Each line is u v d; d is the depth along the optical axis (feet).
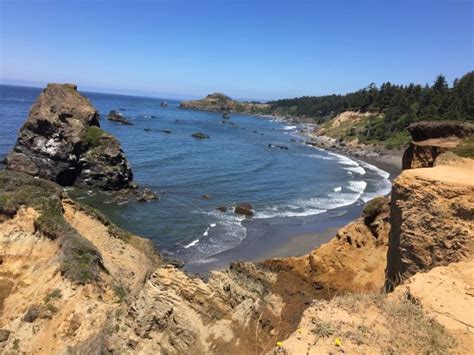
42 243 71.67
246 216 146.61
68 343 54.19
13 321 58.65
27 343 55.06
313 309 30.30
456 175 50.39
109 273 69.82
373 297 31.81
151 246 94.53
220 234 126.62
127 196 161.58
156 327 44.29
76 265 65.05
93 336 51.93
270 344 38.81
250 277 45.78
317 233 132.36
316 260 66.49
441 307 30.12
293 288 45.44
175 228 129.39
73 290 61.72
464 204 43.80
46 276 65.21
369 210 71.67
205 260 106.32
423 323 28.14
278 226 137.90
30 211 75.51
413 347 26.03
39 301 61.46
